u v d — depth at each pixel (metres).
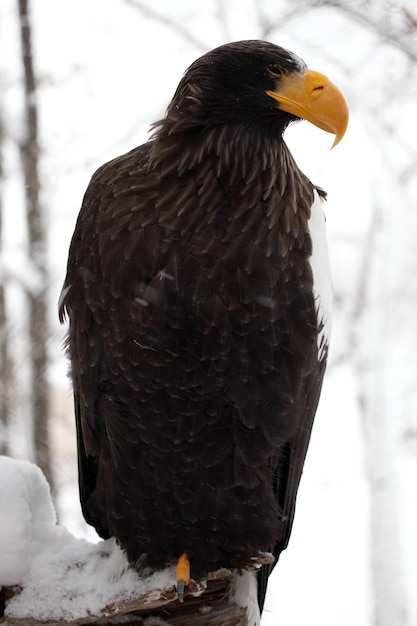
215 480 5.91
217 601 6.29
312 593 15.76
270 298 5.57
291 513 6.36
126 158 5.90
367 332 16.28
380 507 15.76
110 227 5.64
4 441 14.98
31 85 14.90
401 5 13.75
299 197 5.88
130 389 5.78
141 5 15.20
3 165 15.59
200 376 5.66
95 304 5.71
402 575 15.47
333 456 18.42
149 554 6.10
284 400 5.76
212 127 5.73
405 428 16.19
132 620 6.07
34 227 14.95
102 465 6.09
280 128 5.86
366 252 16.22
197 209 5.57
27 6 14.91
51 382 15.70
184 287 5.50
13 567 5.71
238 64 5.73
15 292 15.96
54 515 6.14
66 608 5.76
